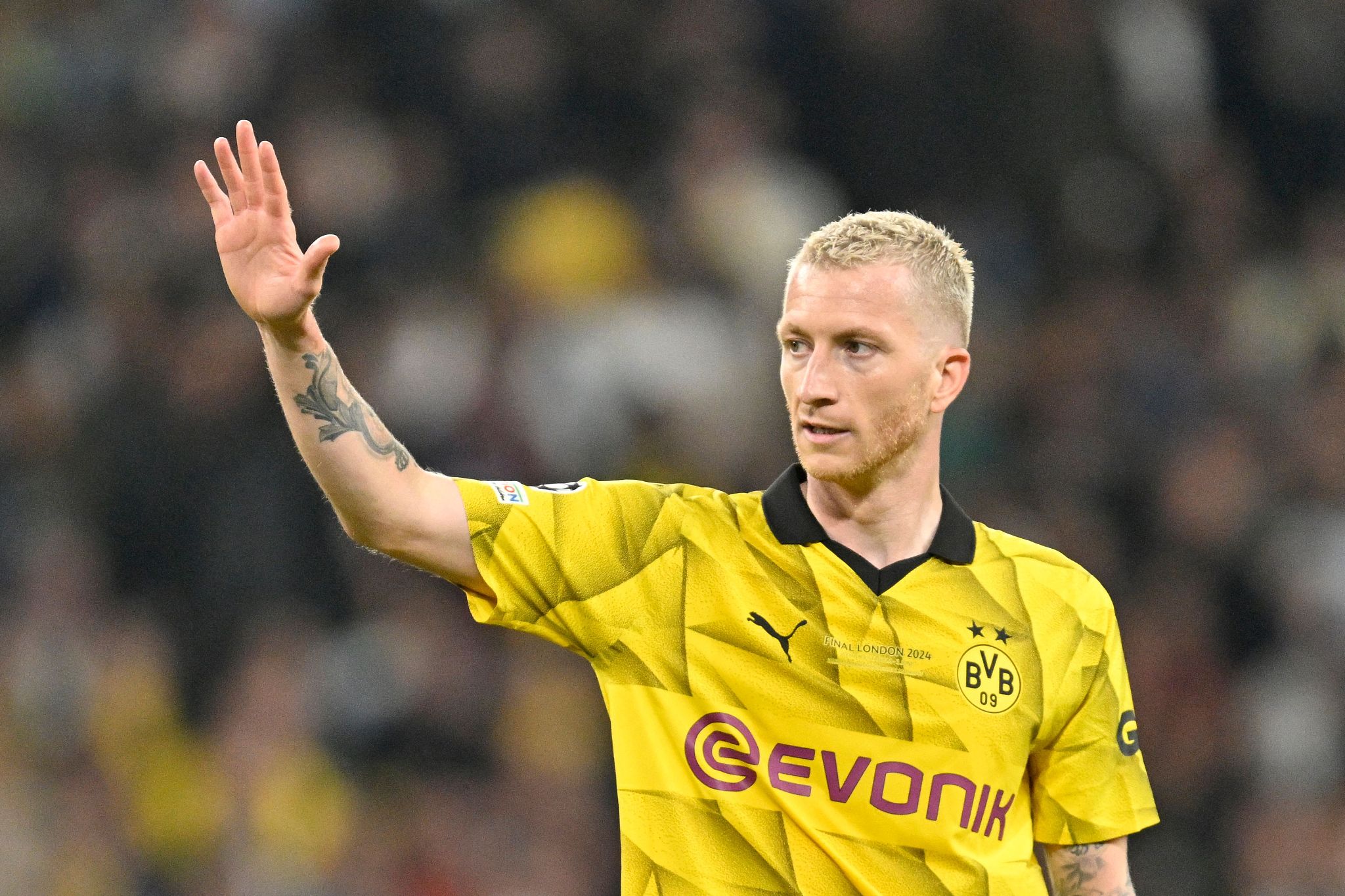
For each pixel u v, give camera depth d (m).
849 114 41.94
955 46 41.88
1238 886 33.28
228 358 36.25
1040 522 35.88
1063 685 12.59
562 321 37.00
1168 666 35.00
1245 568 36.66
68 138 41.34
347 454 11.39
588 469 35.12
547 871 31.81
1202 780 34.25
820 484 12.48
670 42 41.59
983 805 12.16
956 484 36.75
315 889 31.55
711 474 35.38
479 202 39.69
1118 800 12.92
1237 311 41.53
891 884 11.88
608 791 33.19
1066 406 38.81
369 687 33.16
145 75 41.66
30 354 38.72
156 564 35.50
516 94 40.59
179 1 42.34
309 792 32.22
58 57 42.44
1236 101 44.84
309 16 40.94
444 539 11.73
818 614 12.16
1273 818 33.66
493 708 33.41
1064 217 41.66
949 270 12.26
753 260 38.94
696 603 12.14
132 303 37.91
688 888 11.77
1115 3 43.19
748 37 42.19
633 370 35.81
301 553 34.59
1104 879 12.97
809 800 11.89
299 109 39.91
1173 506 37.22
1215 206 43.03
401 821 32.09
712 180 39.47
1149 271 41.88
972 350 39.59
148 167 40.47
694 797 11.88
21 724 34.19
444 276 37.91
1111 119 42.47
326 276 37.50
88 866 33.06
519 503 12.02
